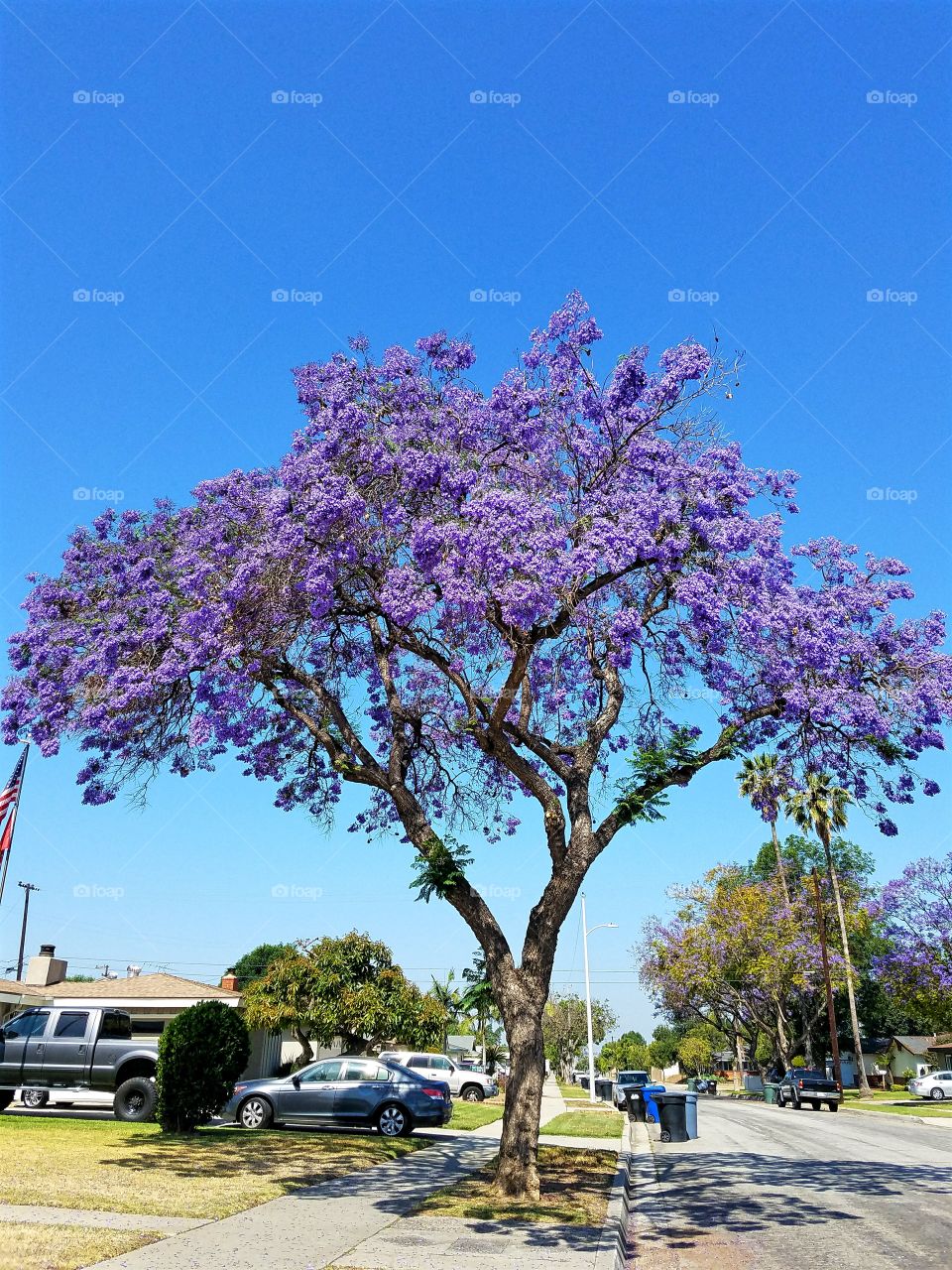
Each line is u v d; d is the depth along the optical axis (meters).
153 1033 26.53
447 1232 9.23
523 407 12.61
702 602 11.27
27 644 12.84
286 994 31.50
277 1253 7.98
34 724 12.83
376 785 13.30
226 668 12.41
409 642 13.03
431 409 13.01
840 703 11.91
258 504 12.72
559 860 12.45
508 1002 12.01
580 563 11.27
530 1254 8.36
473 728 12.54
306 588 11.51
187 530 13.31
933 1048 57.28
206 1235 8.48
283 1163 13.19
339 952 33.75
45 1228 8.16
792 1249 9.49
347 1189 11.58
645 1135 23.80
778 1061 55.00
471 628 13.21
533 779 12.62
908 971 40.66
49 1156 12.27
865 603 12.43
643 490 12.12
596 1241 9.01
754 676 12.86
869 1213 11.55
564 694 14.42
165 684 12.73
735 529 11.51
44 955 29.98
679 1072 109.56
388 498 12.25
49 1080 17.86
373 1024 32.38
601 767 14.55
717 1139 22.16
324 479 11.69
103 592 13.15
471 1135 19.53
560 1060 94.38
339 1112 17.91
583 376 12.87
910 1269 8.59
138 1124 16.84
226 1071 15.98
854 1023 48.38
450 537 11.25
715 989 54.19
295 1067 33.38
